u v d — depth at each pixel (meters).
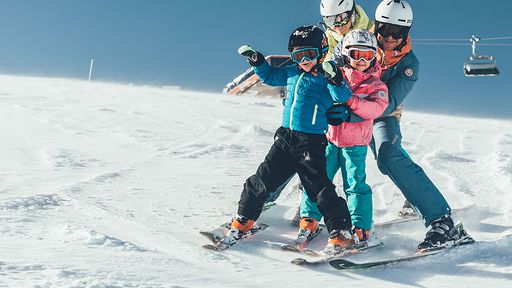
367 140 4.83
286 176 4.76
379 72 4.78
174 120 13.32
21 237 4.29
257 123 13.95
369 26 5.55
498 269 4.28
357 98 4.56
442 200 4.75
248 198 4.70
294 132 4.66
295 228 5.30
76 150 8.68
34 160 7.76
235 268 4.11
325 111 4.68
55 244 4.16
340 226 4.53
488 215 5.94
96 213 5.23
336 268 4.18
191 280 3.71
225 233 4.77
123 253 4.09
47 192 5.84
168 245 4.52
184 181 6.97
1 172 6.86
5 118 11.74
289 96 4.74
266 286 3.75
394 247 4.79
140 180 6.84
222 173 7.65
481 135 14.33
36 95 16.75
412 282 4.04
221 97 21.83
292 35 4.70
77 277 3.48
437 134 14.05
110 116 13.22
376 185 7.26
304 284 3.86
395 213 6.00
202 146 9.86
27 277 3.41
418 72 5.06
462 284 4.02
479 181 7.70
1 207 5.10
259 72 4.88
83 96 17.50
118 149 9.12
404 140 12.46
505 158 9.18
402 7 4.91
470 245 4.60
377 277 4.13
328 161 4.95
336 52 4.87
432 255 4.47
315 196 4.63
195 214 5.50
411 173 4.81
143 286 3.38
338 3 5.32
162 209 5.58
